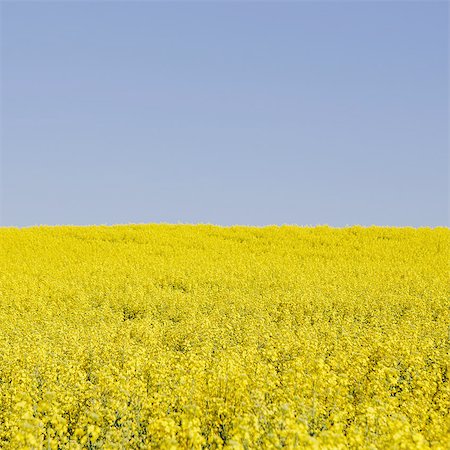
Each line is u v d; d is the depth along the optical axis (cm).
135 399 891
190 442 658
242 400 835
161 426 682
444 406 930
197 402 851
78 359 1255
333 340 1408
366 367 1127
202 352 1288
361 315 1908
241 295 2180
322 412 824
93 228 4312
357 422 798
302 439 602
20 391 907
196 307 1970
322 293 2227
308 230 4275
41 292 2273
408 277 2670
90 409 848
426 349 1317
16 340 1493
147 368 1066
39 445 674
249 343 1395
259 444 690
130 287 2283
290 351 1292
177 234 4094
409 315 1875
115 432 742
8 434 791
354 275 2802
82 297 2147
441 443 664
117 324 1761
